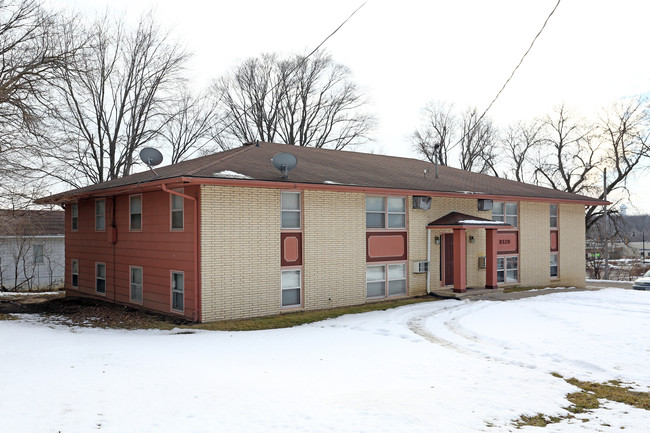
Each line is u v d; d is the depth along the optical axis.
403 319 14.30
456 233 18.86
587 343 10.52
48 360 9.08
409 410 6.36
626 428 6.04
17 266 26.77
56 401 6.57
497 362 9.32
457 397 7.02
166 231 15.61
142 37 34.75
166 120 37.06
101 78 33.12
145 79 35.41
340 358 9.62
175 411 6.24
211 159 18.03
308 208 16.06
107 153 35.19
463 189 20.36
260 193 15.05
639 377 8.19
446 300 17.92
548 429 5.96
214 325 13.61
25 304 19.08
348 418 6.03
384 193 17.47
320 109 44.62
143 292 16.94
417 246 18.98
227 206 14.40
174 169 17.69
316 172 17.02
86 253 20.88
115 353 9.86
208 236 14.05
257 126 44.34
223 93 43.69
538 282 23.06
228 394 6.99
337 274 16.70
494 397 7.07
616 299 17.55
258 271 14.94
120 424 5.76
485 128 49.09
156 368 8.54
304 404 6.57
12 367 8.45
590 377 8.27
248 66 43.84
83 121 32.69
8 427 5.61
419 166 24.67
